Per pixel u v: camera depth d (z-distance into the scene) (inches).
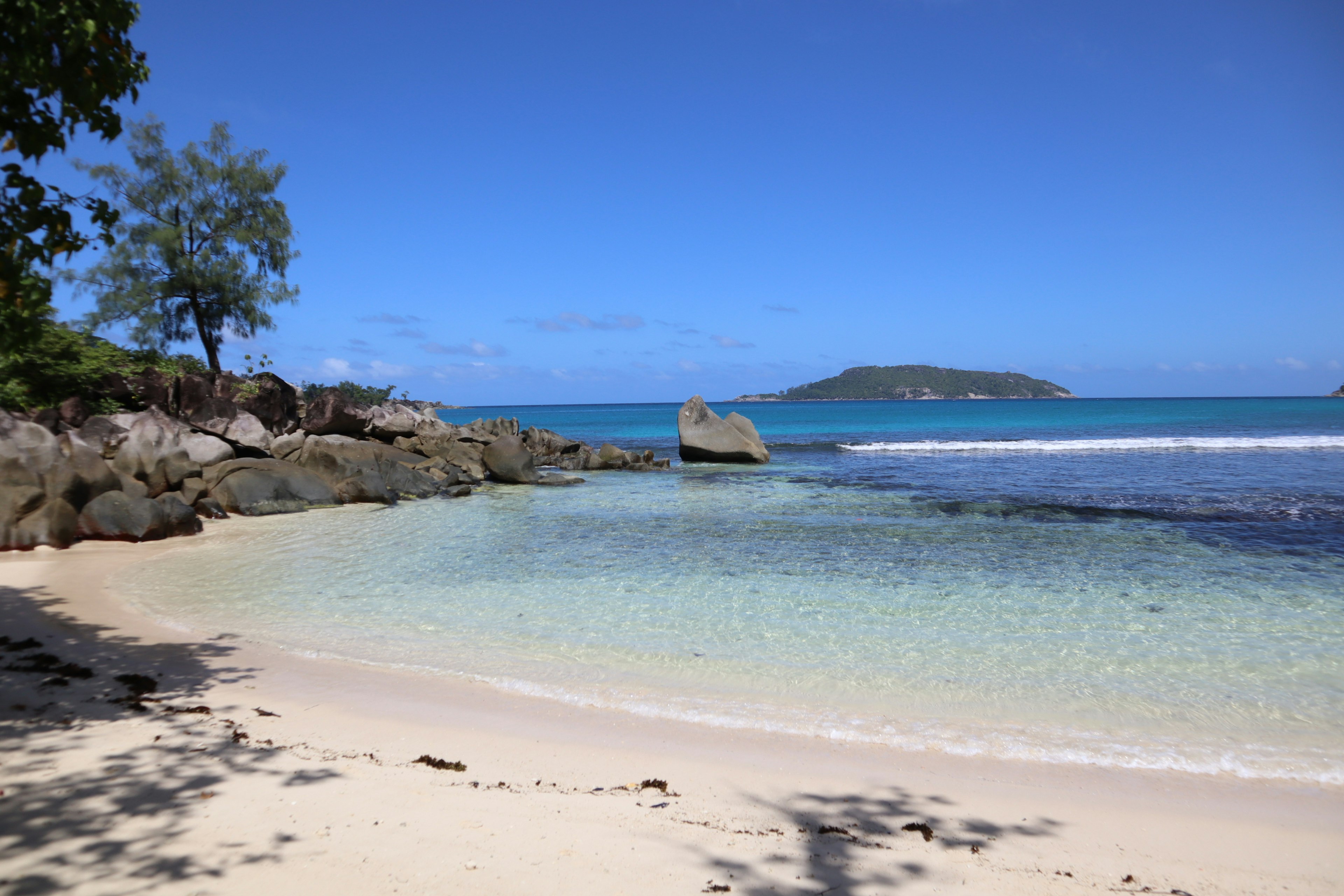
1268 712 283.4
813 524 716.7
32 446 629.3
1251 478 1012.5
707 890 157.2
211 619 401.7
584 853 171.8
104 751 218.4
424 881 154.9
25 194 225.9
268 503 815.7
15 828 169.5
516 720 269.7
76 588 463.8
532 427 1464.1
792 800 211.0
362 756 230.7
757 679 316.8
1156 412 3528.5
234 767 211.5
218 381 1122.7
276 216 1402.6
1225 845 191.6
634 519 764.6
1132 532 663.1
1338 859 185.6
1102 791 221.6
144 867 153.9
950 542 623.5
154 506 649.6
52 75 225.0
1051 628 390.3
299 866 158.2
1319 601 440.5
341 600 447.2
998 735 262.2
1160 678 318.3
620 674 322.3
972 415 3575.3
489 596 457.1
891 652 352.8
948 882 166.2
